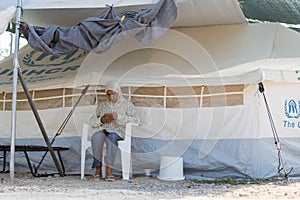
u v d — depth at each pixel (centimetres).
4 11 484
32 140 605
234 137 541
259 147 532
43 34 491
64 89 595
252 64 571
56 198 373
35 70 691
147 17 482
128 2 509
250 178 533
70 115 588
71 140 595
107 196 391
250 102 536
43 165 609
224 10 596
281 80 535
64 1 507
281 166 532
